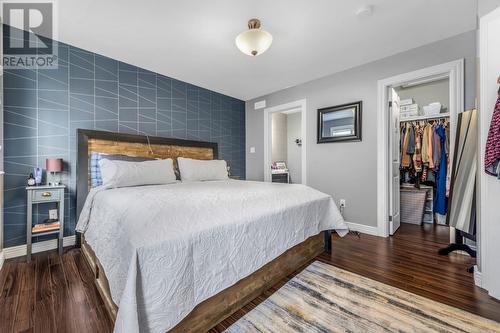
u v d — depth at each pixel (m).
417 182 3.56
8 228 2.12
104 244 1.46
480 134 1.58
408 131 3.61
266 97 4.23
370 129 2.90
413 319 1.29
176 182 2.76
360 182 2.99
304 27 2.15
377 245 2.50
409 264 2.01
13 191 2.15
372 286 1.65
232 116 4.38
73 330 1.20
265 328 1.24
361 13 1.94
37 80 2.29
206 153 3.84
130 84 2.97
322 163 3.38
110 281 1.21
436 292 1.56
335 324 1.26
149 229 1.06
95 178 2.48
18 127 2.18
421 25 2.12
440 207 3.34
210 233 1.21
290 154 5.92
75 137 2.52
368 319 1.30
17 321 1.27
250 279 1.49
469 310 1.37
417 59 2.52
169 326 0.99
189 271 1.09
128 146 2.87
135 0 1.79
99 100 2.70
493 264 1.49
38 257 2.16
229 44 2.46
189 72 3.23
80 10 1.91
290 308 1.41
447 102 3.62
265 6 1.86
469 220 1.99
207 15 1.97
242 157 4.57
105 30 2.21
